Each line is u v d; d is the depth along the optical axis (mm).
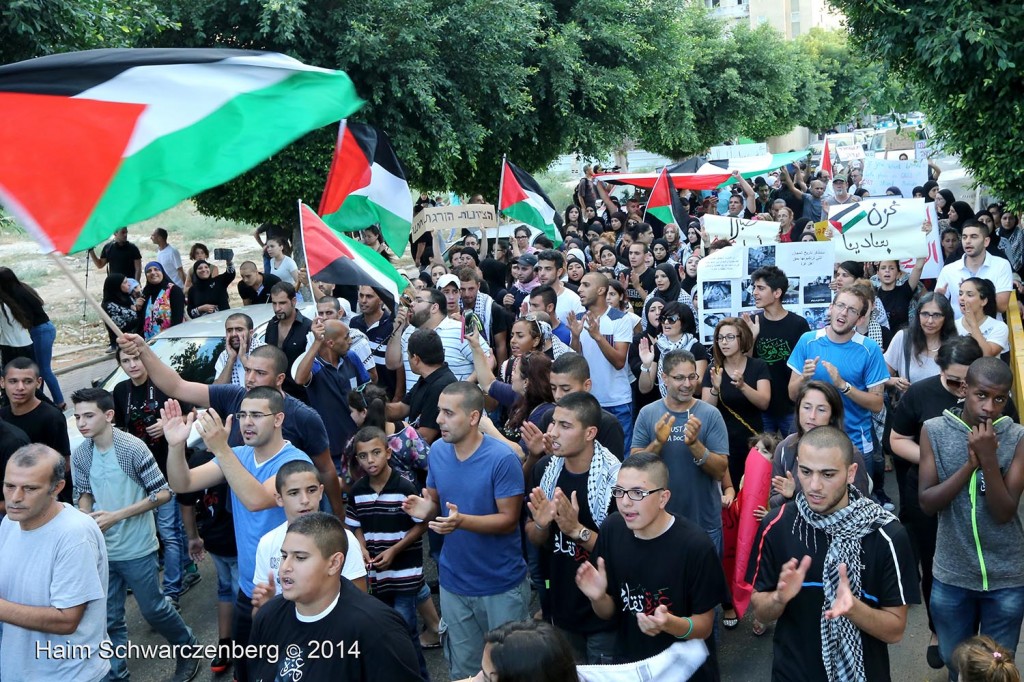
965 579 4703
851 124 59219
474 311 9477
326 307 7258
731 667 5898
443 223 11953
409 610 5828
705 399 7102
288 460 5195
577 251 12953
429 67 14789
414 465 6520
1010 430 4637
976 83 9727
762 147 24172
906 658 5891
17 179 4234
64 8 9305
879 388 6691
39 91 4375
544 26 19328
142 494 6102
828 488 3760
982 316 6828
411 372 8461
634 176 19938
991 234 12070
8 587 4543
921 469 4840
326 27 14062
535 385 6426
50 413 6941
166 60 4586
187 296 14969
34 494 4461
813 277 8734
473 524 4969
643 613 4000
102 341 18906
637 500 4051
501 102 16641
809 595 3877
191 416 5082
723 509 6211
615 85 19188
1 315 11117
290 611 3773
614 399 8180
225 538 6090
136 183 4387
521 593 5234
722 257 8875
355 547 4379
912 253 9297
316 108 4723
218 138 4527
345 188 8906
